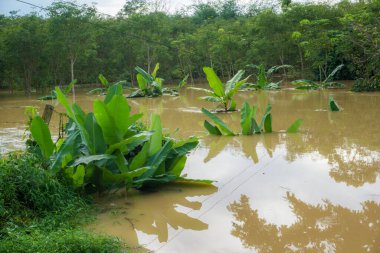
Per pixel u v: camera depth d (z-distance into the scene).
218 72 50.25
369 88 24.69
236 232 5.48
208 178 7.99
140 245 5.15
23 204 5.82
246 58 41.50
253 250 4.94
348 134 11.64
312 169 8.25
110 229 5.66
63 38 35.03
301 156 9.35
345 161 8.74
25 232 5.11
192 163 9.18
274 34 37.06
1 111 21.47
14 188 5.75
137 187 7.26
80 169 6.33
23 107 23.50
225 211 6.25
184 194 7.09
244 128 12.16
